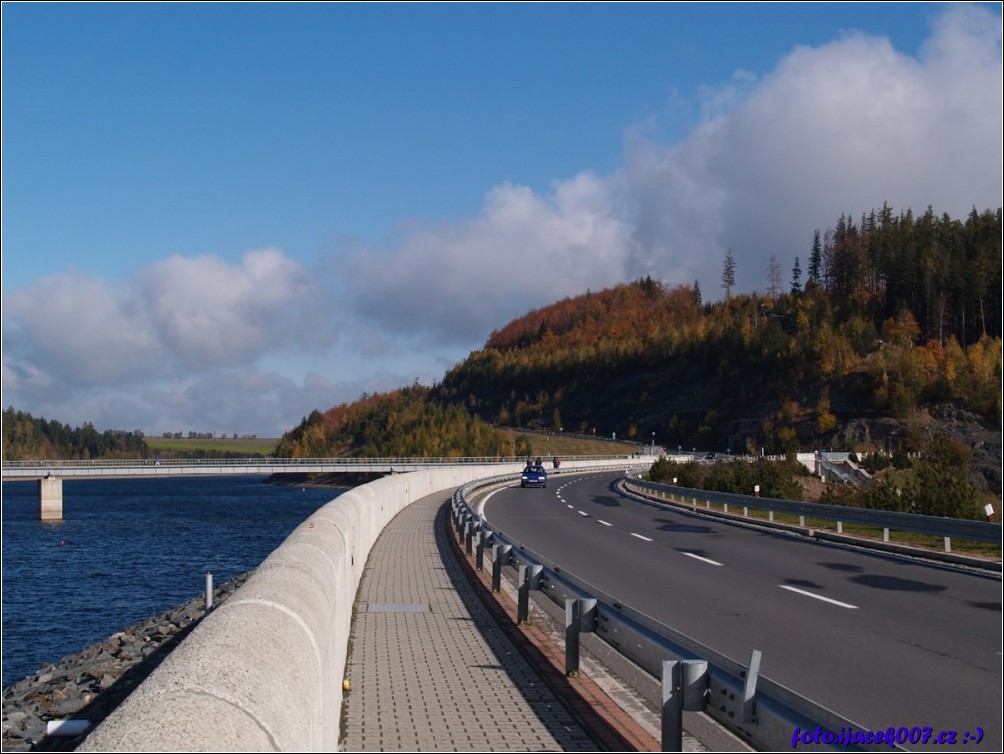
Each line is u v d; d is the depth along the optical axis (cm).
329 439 19962
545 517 3278
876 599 1441
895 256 19450
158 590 3716
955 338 15838
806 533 2600
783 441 13000
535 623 1150
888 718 773
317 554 699
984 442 11788
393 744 659
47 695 1258
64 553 5012
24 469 8388
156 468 9238
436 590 1426
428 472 4350
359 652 982
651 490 4706
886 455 10638
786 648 1055
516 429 19512
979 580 1686
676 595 1464
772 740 491
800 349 16688
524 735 689
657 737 699
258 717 320
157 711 299
